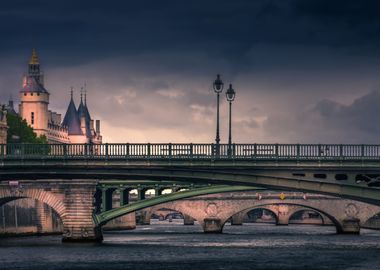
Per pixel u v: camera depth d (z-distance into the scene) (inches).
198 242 6195.9
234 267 4370.1
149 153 4694.9
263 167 4603.8
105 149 4734.3
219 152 4635.8
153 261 4645.7
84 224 6220.5
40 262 4591.5
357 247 5649.6
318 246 5777.6
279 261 4635.8
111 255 4953.3
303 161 4569.4
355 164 4544.8
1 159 4795.8
